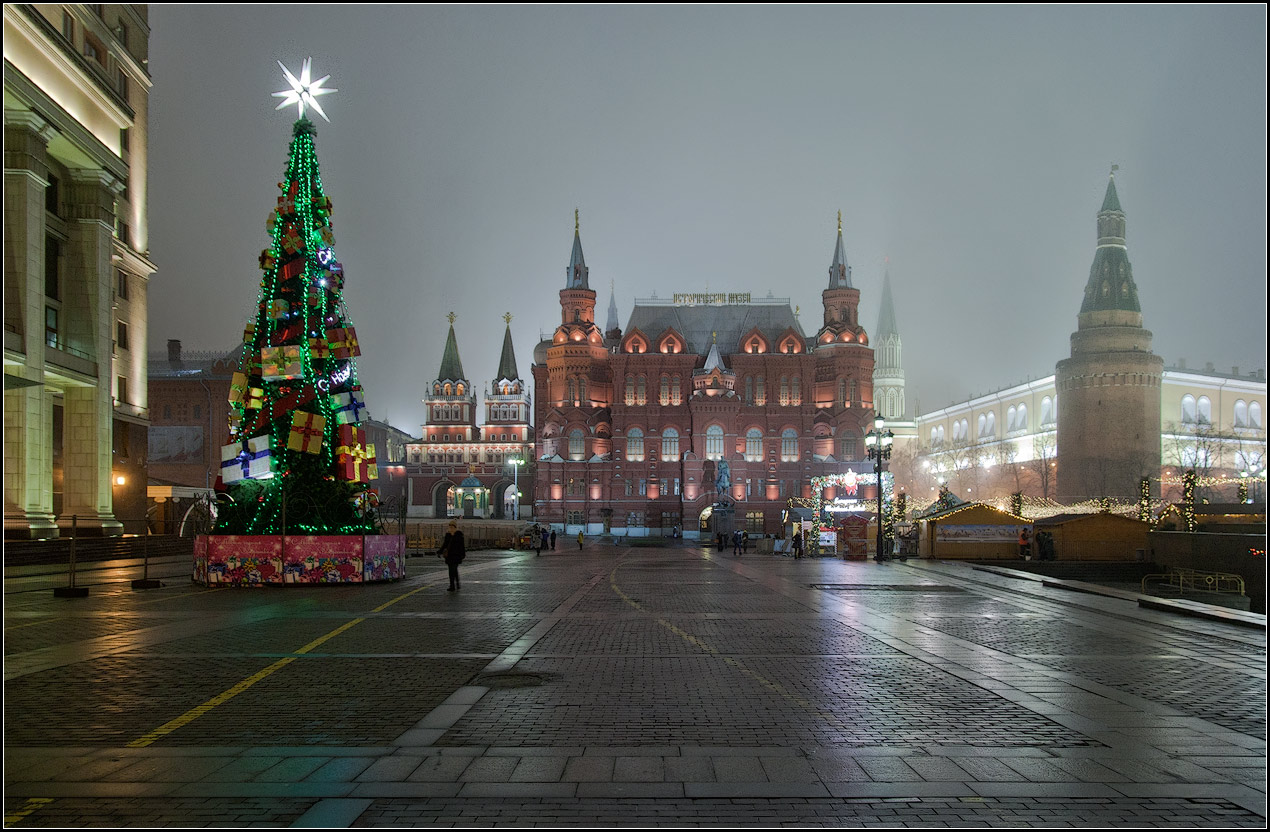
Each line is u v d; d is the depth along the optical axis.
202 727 10.77
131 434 68.06
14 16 45.59
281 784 8.58
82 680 13.64
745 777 8.83
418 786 8.52
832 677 14.02
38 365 47.44
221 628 19.52
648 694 12.66
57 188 53.44
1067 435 126.75
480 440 144.88
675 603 25.33
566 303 117.56
